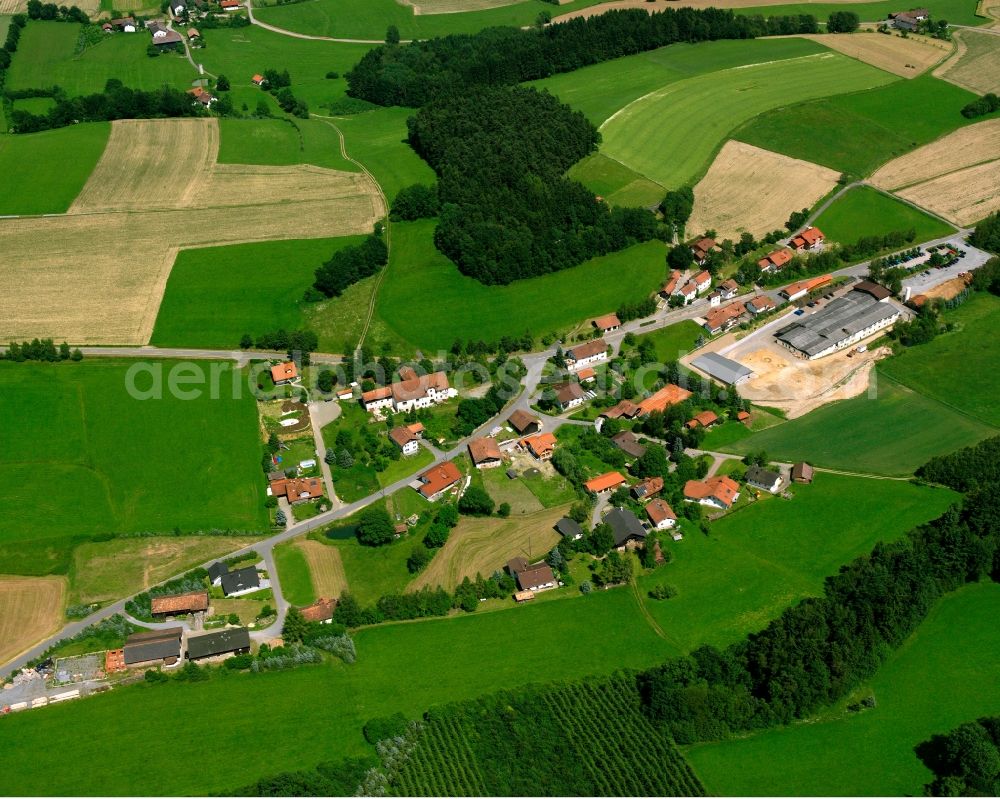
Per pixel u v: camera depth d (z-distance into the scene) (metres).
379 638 159.88
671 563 171.88
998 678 149.88
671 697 141.88
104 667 155.50
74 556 177.62
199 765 138.88
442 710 144.62
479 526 182.75
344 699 148.75
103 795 134.75
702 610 162.25
